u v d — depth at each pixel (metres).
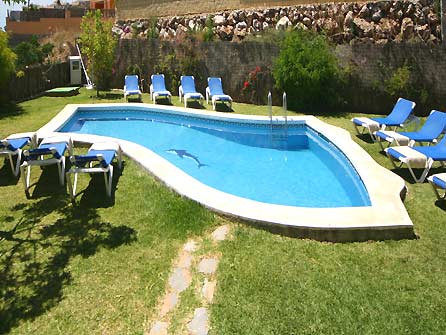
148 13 21.44
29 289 4.11
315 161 9.17
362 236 4.91
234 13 17.16
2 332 3.54
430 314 3.64
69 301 3.91
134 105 13.81
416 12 13.95
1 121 11.49
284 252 4.66
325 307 3.74
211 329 3.50
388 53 12.17
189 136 11.59
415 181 6.88
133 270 4.39
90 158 6.16
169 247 4.84
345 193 7.36
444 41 13.39
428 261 4.47
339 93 12.94
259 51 14.05
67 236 5.16
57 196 6.44
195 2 19.58
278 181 8.07
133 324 3.61
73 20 27.33
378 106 12.63
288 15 16.08
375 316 3.61
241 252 4.67
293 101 13.15
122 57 17.39
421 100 12.00
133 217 5.62
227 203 5.64
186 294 3.98
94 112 13.58
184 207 5.71
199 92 15.76
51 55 20.36
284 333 3.43
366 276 4.20
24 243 5.01
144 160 7.54
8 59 13.23
